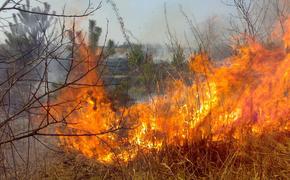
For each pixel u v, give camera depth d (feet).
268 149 13.04
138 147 13.51
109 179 13.10
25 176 12.51
